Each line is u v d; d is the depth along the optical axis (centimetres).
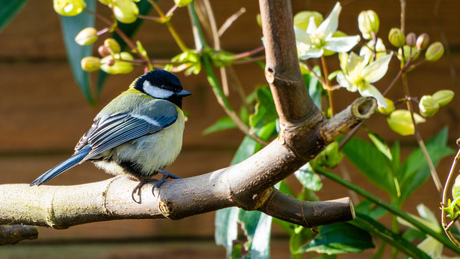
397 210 491
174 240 802
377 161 584
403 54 488
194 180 390
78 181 811
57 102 820
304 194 567
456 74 779
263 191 356
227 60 574
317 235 521
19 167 809
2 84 818
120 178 443
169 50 815
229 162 812
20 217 456
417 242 727
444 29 786
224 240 508
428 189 761
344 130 306
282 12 288
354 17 786
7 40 823
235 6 813
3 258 788
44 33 827
